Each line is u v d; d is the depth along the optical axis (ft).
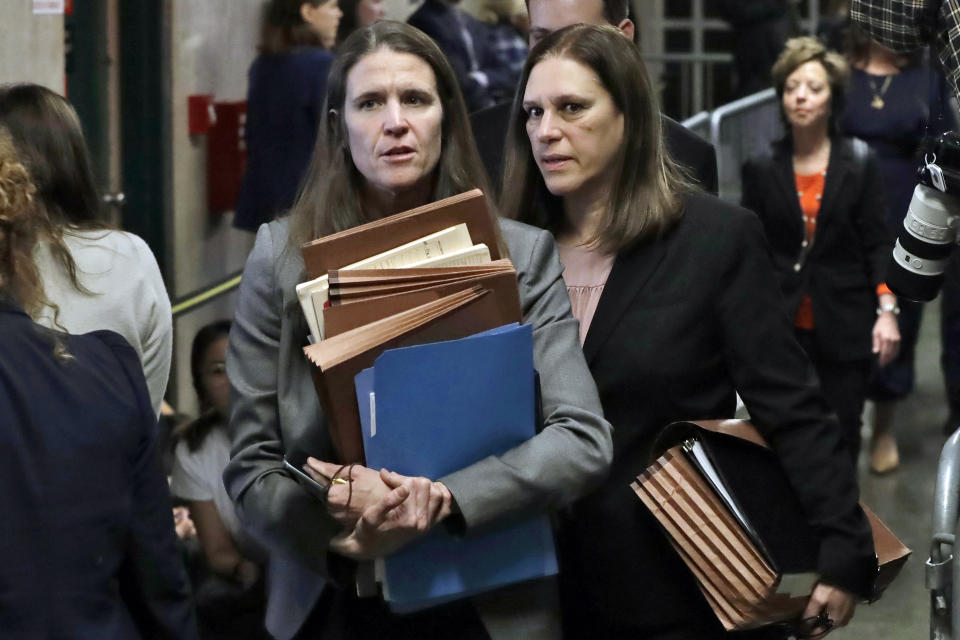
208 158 35.78
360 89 13.70
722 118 41.45
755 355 14.56
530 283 13.91
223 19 35.50
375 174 13.74
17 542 11.08
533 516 13.14
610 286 14.83
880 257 28.71
